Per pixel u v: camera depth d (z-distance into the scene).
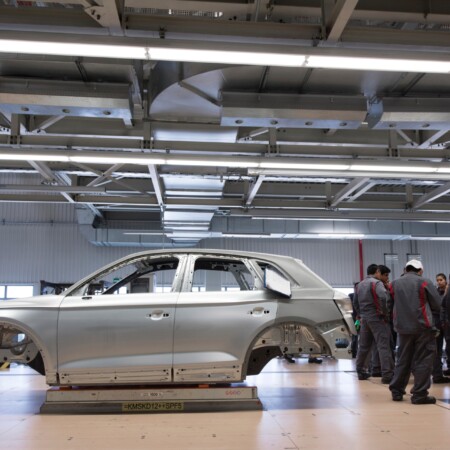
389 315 6.34
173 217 14.28
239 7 5.66
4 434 4.12
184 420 4.62
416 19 5.75
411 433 4.12
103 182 11.12
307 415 4.84
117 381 5.00
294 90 6.91
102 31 5.23
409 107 6.91
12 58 6.21
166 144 9.09
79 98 6.49
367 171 9.19
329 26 5.22
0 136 8.52
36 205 19.00
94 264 18.72
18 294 18.50
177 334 5.06
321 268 19.52
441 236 17.47
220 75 6.43
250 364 5.71
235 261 5.62
